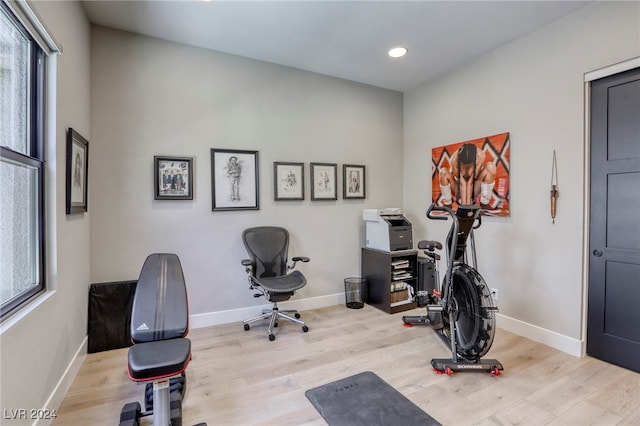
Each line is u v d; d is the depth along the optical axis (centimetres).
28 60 171
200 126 309
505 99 301
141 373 132
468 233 247
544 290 272
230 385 213
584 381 215
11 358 134
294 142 357
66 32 203
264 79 338
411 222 411
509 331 299
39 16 158
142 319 159
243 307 332
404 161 430
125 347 267
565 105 255
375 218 373
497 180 307
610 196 236
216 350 263
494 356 251
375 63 342
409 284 370
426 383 214
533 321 280
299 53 321
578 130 248
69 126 209
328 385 212
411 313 353
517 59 290
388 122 420
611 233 236
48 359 172
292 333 298
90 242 267
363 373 227
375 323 322
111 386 211
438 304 260
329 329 307
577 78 247
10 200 151
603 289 240
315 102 369
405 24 267
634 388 207
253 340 282
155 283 179
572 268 253
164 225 296
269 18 258
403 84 402
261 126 338
